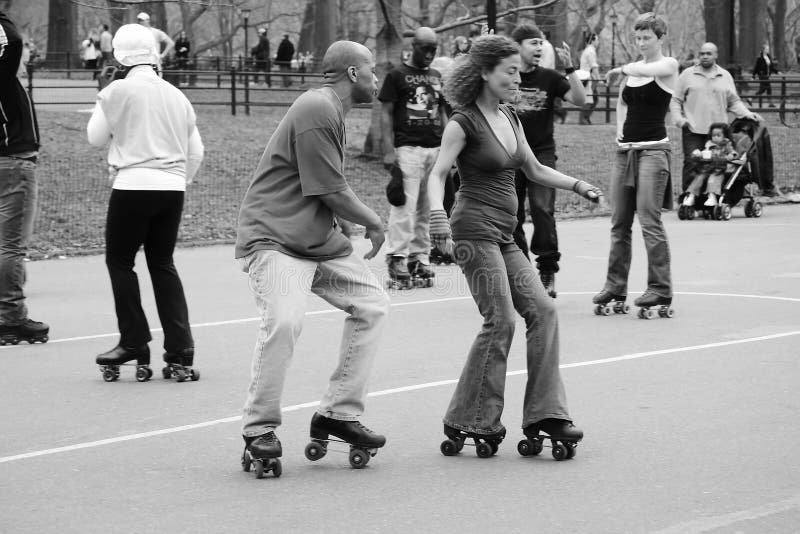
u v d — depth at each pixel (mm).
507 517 7836
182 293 12195
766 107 52375
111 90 11742
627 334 14492
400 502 8188
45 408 11031
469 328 15117
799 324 15055
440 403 11172
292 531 7570
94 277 20266
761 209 28734
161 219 11930
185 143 12055
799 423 10258
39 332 14305
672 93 15305
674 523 7684
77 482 8695
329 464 9203
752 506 8023
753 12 75562
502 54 9109
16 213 14055
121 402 11258
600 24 67312
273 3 106250
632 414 10625
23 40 13797
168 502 8203
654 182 15328
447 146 9141
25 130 13930
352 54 8938
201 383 12078
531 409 9258
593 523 7695
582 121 45719
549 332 9203
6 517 7875
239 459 9336
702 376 12141
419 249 18859
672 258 21484
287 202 8852
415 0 74438
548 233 16578
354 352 9062
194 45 79688
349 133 38250
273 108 44094
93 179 28438
